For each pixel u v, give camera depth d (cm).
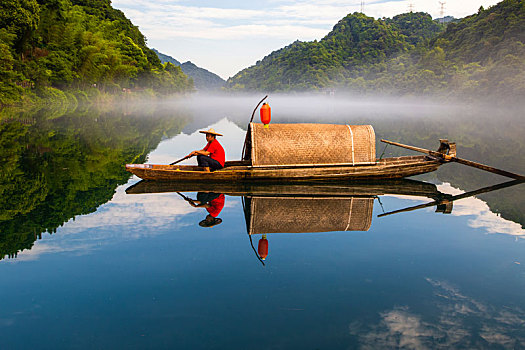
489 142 1933
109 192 859
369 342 325
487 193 915
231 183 994
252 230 607
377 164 1093
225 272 454
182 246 534
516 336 339
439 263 492
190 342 321
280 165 1020
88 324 346
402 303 392
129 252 510
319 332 338
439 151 1153
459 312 377
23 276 436
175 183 976
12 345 314
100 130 2255
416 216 706
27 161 1192
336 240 571
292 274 452
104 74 6328
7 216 656
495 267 482
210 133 999
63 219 649
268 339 327
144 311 367
